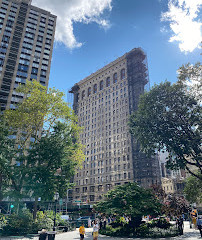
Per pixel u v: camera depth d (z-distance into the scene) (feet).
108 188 261.24
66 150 85.30
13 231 65.00
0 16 229.86
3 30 224.94
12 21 233.76
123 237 62.90
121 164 258.57
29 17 245.86
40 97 100.48
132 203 64.13
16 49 222.89
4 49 217.15
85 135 323.98
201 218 63.67
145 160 235.40
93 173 287.28
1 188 77.46
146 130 82.89
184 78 80.43
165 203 75.66
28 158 79.56
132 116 92.07
